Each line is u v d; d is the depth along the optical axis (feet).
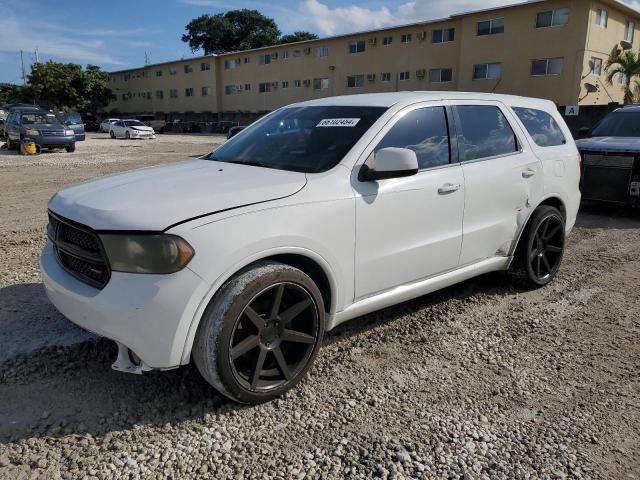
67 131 69.46
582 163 27.84
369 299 11.62
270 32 242.17
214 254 8.79
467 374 11.27
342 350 12.23
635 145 26.61
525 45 97.76
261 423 9.40
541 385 10.88
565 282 17.31
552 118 17.25
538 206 15.89
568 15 91.50
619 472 8.35
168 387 10.43
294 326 10.42
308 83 144.56
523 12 97.04
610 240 23.21
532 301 15.53
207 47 242.99
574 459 8.61
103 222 8.80
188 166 12.10
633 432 9.36
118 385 10.46
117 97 226.17
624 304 15.42
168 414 9.57
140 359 8.88
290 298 10.14
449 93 13.97
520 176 14.78
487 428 9.39
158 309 8.52
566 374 11.34
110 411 9.62
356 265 11.02
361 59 129.49
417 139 12.42
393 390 10.58
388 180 11.47
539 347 12.59
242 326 9.52
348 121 12.17
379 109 12.27
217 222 8.95
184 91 189.06
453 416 9.73
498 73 102.73
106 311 8.71
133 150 77.10
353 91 133.08
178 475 8.09
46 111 72.38
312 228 10.03
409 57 119.34
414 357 11.97
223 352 9.03
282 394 10.19
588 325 13.91
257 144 13.04
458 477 8.15
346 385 10.73
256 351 9.67
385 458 8.54
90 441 8.77
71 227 9.52
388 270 11.71
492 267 14.79
